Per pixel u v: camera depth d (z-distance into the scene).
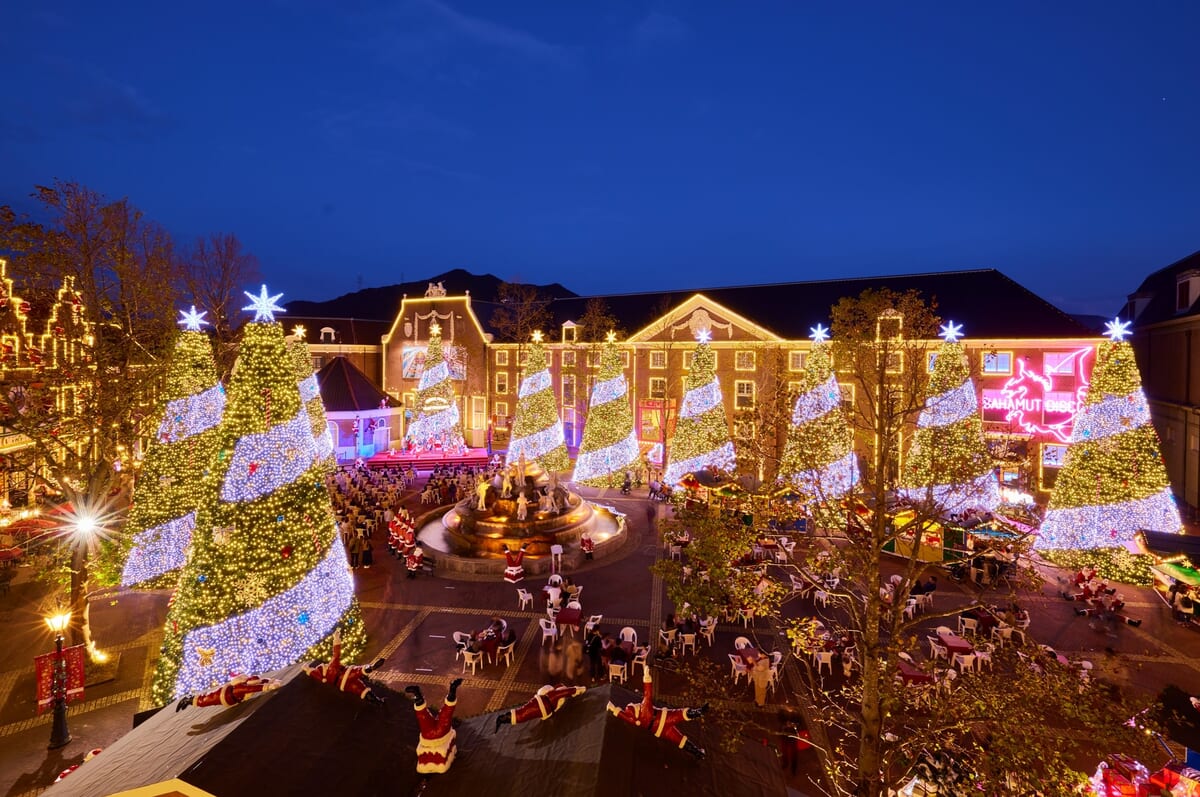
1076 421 27.08
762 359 44.25
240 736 6.79
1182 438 36.62
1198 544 21.17
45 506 26.81
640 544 31.11
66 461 20.84
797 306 49.00
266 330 17.23
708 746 7.87
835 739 15.35
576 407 55.47
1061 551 26.30
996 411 40.28
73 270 19.05
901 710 13.59
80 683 15.73
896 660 10.84
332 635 18.30
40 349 20.97
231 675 15.97
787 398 28.47
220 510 16.38
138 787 6.05
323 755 6.95
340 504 34.50
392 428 58.44
